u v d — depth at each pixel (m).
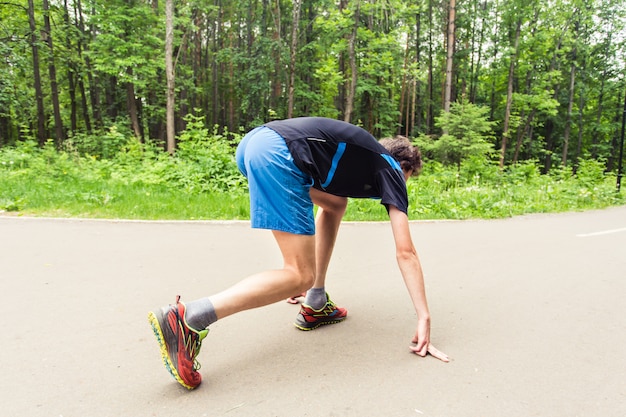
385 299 3.05
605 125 31.19
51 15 20.44
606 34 28.50
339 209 2.49
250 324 2.57
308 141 1.99
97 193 7.27
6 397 1.74
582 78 29.89
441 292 3.26
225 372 2.00
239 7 25.62
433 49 28.75
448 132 15.80
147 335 2.35
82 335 2.33
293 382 1.92
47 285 3.11
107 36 17.12
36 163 10.00
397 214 2.11
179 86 22.47
